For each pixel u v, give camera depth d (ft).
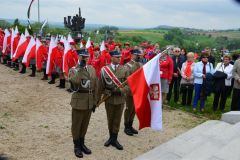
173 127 34.45
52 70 50.31
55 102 41.14
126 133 31.48
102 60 46.21
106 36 92.79
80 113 25.55
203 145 23.89
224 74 40.04
